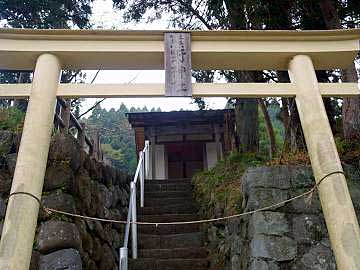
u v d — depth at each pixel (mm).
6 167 3477
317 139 2307
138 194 6258
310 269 2934
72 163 3459
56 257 2900
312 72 2562
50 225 3035
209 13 6574
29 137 2201
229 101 8766
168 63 2535
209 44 2635
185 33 2617
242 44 2637
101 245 4016
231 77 7438
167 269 4336
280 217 3111
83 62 2641
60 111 4273
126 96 2482
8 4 7285
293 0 4867
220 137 10234
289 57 2676
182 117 10047
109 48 2559
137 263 4344
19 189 2037
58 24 7773
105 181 4664
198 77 7602
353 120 3955
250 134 6152
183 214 5500
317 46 2645
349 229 2020
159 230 5258
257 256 2959
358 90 2566
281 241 3014
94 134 5949
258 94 2523
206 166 10555
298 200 3184
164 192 6418
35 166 2137
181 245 4922
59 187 3250
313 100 2443
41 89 2383
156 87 2498
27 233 1963
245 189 3449
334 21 4508
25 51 2510
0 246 1901
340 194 2109
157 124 10336
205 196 5457
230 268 3828
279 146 7773
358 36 2652
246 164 5133
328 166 2201
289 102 5387
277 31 2598
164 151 10867
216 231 4547
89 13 8258
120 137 17922
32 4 7367
